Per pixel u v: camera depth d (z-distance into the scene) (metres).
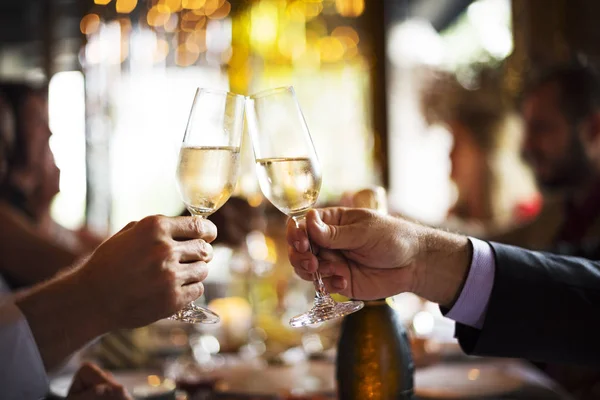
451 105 5.82
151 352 2.30
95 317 1.25
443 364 2.14
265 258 2.99
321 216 1.36
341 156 6.18
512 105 5.30
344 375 1.32
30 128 3.45
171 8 6.04
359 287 1.39
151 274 1.20
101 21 6.43
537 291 1.44
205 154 1.25
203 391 1.78
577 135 3.11
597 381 2.47
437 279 1.43
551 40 5.05
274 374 1.96
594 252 2.51
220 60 6.15
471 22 5.76
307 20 5.99
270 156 1.27
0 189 3.46
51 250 3.15
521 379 1.83
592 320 1.43
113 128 6.61
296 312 2.78
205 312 1.27
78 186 6.56
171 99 6.60
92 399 1.37
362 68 6.15
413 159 6.28
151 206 6.75
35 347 1.25
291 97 1.28
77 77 6.50
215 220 2.92
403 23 6.20
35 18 6.55
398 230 1.36
